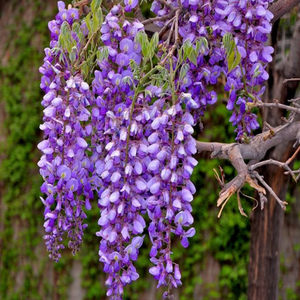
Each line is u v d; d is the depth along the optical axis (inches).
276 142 56.3
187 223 48.3
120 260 48.5
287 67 64.9
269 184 67.7
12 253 145.6
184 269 130.2
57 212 51.3
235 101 54.2
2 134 146.3
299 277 127.3
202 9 52.1
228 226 125.6
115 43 51.1
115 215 48.4
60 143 50.0
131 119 48.4
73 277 140.5
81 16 57.0
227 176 121.0
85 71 50.8
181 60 48.8
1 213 146.3
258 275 70.9
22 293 144.7
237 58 50.7
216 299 130.9
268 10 54.2
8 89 145.6
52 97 50.4
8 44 146.9
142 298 129.8
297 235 127.0
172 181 47.5
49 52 52.0
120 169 48.8
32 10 145.9
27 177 144.4
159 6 57.7
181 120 48.1
